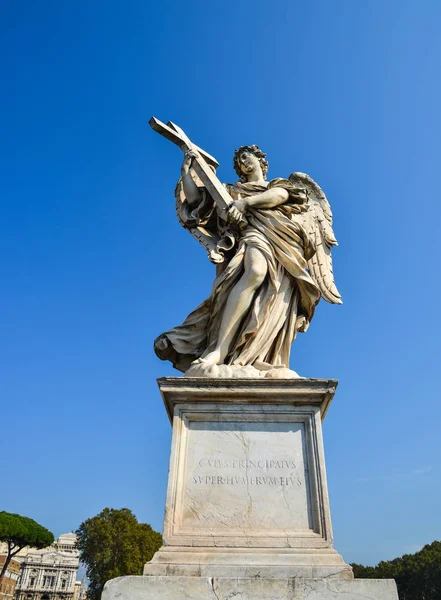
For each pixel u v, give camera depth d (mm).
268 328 5199
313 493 3945
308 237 5695
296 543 3688
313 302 5590
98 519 36062
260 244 5449
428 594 43156
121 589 3252
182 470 4047
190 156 6430
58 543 68375
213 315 5395
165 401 4535
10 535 39438
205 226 6301
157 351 5645
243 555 3566
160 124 6574
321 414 4445
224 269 5770
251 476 4035
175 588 3254
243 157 6684
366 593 3256
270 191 5797
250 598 3225
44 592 57719
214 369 4629
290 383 4340
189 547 3652
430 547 47281
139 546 35531
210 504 3900
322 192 6938
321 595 3244
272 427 4277
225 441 4199
